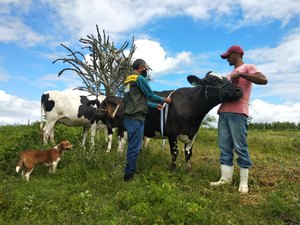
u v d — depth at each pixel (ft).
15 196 16.69
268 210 15.58
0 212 15.06
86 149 26.86
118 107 29.58
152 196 15.90
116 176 19.44
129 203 15.99
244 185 18.79
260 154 33.88
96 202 16.35
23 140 27.81
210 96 20.17
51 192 17.85
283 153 34.73
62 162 23.58
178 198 15.57
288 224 14.78
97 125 33.53
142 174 20.15
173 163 21.84
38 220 14.48
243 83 19.12
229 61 19.81
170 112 21.79
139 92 19.42
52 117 31.32
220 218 14.79
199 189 18.34
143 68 20.13
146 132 23.59
